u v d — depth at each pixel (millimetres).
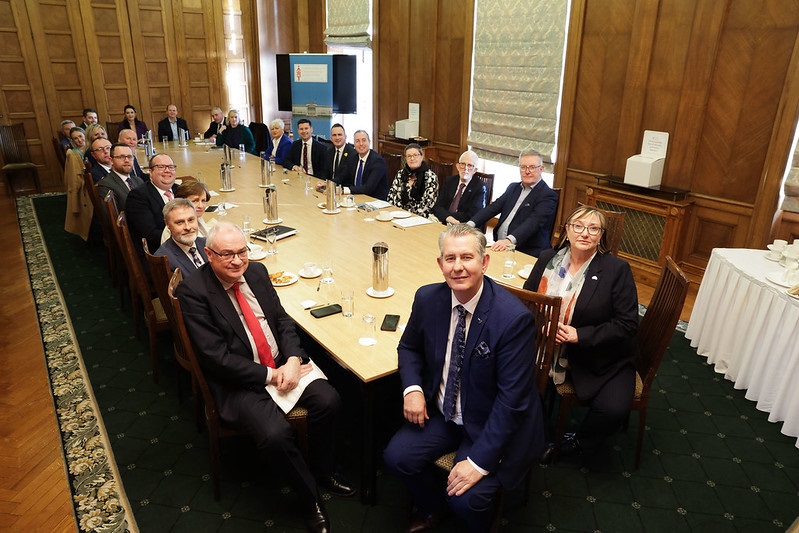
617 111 4746
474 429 1982
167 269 2455
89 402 2953
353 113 8148
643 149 4543
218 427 2207
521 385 1861
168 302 2361
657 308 2480
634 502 2322
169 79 8438
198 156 6508
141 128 7824
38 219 6281
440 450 2035
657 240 4449
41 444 2623
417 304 2061
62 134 6855
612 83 4734
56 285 4473
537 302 2135
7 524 2148
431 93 6574
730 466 2545
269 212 3828
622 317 2363
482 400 1964
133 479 2410
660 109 4414
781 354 2789
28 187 7652
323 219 3973
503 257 3205
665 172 4473
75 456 2541
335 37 8094
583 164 5152
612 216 3273
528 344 1880
